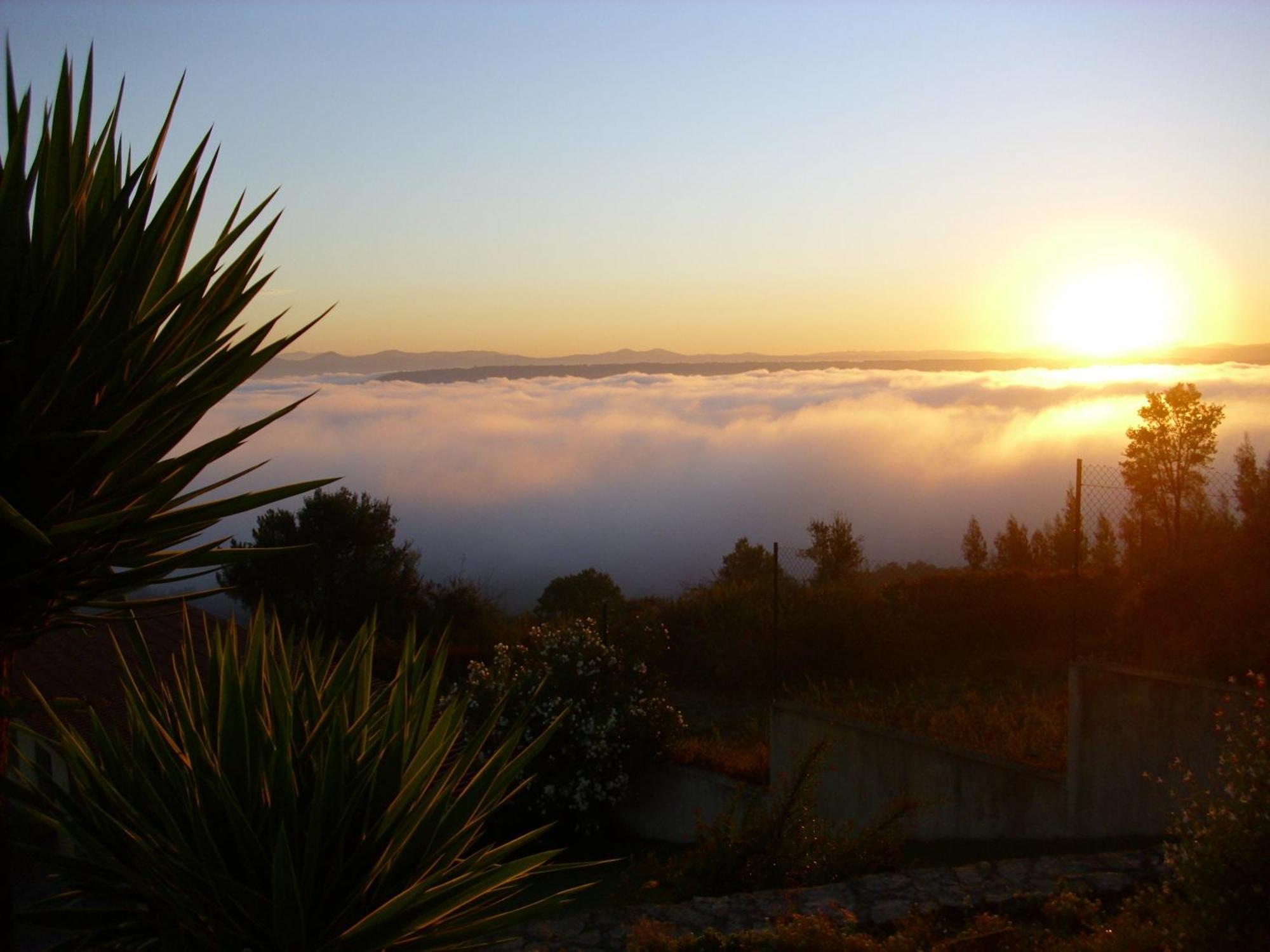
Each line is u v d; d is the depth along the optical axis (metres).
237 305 3.19
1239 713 5.35
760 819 6.57
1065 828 6.51
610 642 12.40
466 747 3.95
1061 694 9.83
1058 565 16.75
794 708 9.07
